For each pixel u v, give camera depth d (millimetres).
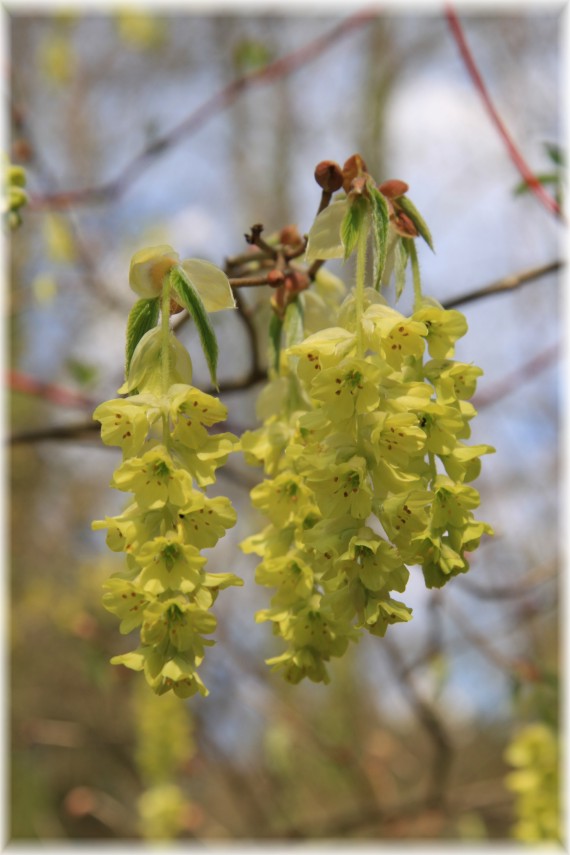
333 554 1426
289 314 1997
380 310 1516
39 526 9578
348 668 7016
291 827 5688
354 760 5688
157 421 1517
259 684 6078
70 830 9086
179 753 5855
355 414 1396
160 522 1454
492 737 7078
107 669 5535
